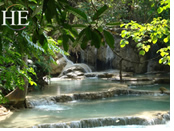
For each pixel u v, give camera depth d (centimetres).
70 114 839
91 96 1122
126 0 1794
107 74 1788
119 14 1730
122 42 462
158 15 1524
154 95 1204
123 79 1609
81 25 133
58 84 1464
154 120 776
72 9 131
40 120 752
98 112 864
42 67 1291
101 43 131
